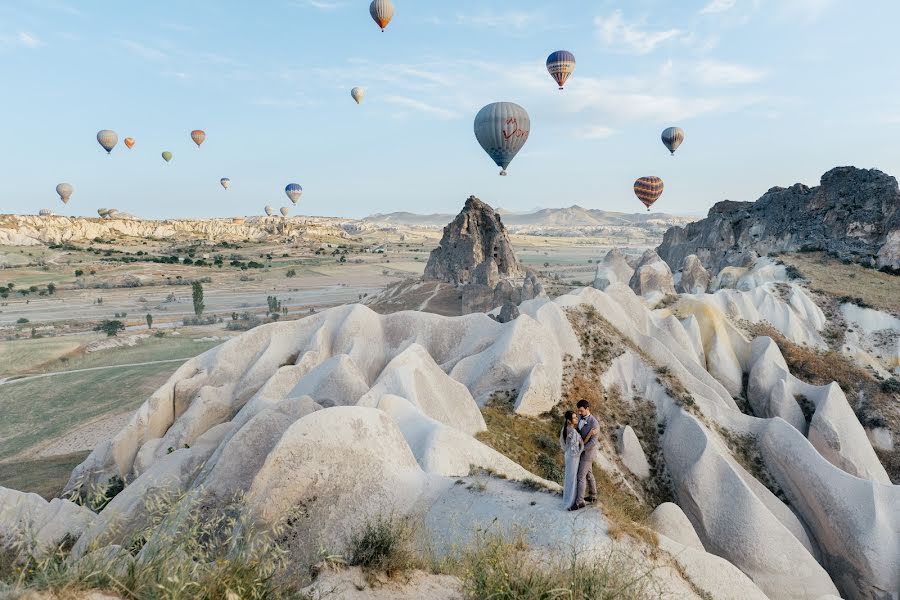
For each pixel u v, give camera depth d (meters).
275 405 19.70
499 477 15.88
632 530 11.56
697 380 42.00
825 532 30.36
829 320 58.28
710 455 31.53
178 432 34.81
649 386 40.81
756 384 45.47
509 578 6.47
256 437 18.62
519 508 12.61
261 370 38.47
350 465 15.30
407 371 28.41
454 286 133.62
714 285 75.94
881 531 28.08
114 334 115.12
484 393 37.19
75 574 4.45
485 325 42.38
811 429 39.25
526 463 30.03
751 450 35.94
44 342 106.69
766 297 58.25
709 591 12.49
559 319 43.44
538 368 36.09
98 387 79.44
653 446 36.66
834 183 81.00
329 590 6.71
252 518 13.82
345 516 14.30
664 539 13.35
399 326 42.56
